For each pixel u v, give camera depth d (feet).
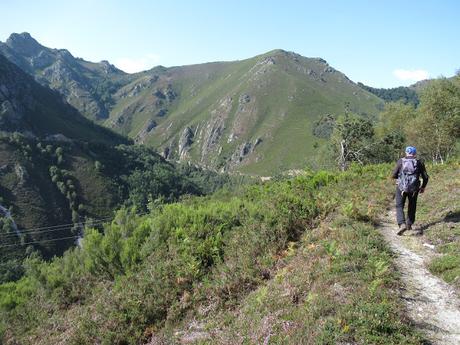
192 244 41.16
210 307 30.86
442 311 21.72
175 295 34.42
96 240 50.96
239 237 40.19
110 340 31.99
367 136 193.98
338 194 50.83
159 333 30.45
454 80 177.58
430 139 181.06
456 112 162.09
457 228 32.89
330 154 203.82
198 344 25.04
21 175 446.60
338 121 199.21
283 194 49.26
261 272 32.91
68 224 424.46
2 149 467.52
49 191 452.76
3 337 43.91
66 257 61.21
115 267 47.34
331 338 19.30
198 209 54.03
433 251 29.84
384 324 19.75
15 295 60.34
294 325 21.50
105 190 488.02
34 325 45.11
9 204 410.31
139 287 37.27
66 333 37.14
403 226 34.35
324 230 35.63
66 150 531.09
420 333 19.70
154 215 63.87
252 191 67.31
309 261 29.66
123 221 59.06
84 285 48.34
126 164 588.50
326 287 24.49
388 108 248.73
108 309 35.96
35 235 385.29
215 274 35.29
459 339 19.27
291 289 25.88
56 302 47.73
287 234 38.45
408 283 25.00
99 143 602.03
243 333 23.35
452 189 46.24
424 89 178.40
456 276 24.72
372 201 46.09
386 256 28.12
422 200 44.93
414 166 33.35
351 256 28.17
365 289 23.15
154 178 559.79
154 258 42.39
